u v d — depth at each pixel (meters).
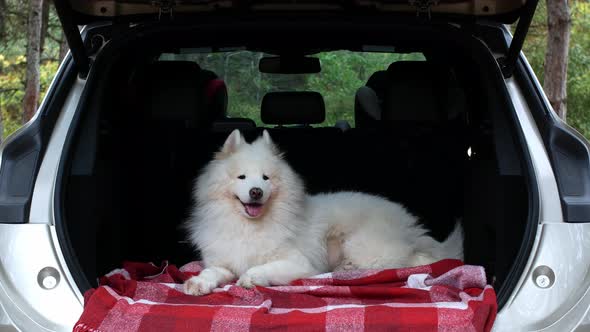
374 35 2.47
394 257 2.48
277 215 2.34
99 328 1.59
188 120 2.63
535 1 1.87
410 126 2.68
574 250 1.68
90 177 1.97
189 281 2.07
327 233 2.53
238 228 2.32
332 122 2.85
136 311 1.63
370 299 1.91
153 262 2.76
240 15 2.23
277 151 2.39
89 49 2.25
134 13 2.35
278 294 1.97
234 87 2.82
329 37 2.59
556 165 1.82
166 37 2.29
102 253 2.13
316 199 2.59
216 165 2.35
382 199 2.63
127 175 2.47
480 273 1.88
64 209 1.77
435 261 2.49
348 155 2.83
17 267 1.68
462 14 2.33
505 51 2.26
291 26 2.20
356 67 2.79
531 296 1.64
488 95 2.08
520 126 1.93
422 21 2.20
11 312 1.61
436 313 1.59
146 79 2.64
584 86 12.00
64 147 1.88
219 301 1.93
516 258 1.70
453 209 2.79
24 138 1.86
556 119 1.92
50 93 2.03
